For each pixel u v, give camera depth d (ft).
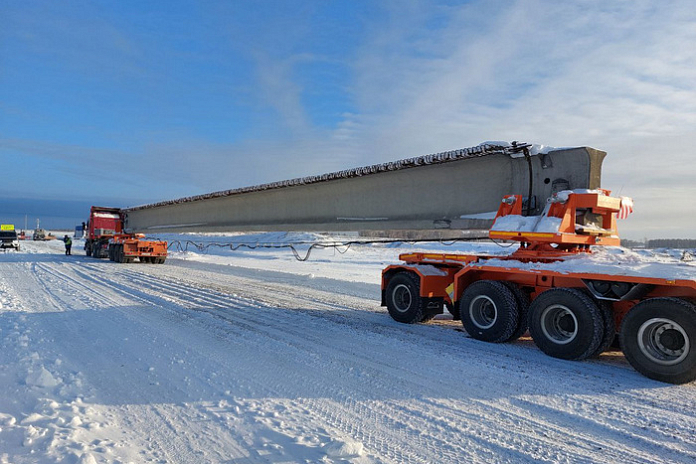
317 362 18.89
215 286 45.29
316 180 40.50
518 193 26.27
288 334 24.00
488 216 27.66
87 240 96.78
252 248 118.21
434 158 28.68
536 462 10.94
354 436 12.16
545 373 17.87
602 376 17.57
